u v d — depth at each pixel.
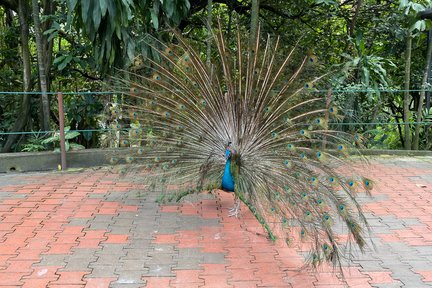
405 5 8.24
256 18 7.97
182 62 5.01
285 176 4.29
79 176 7.11
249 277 3.89
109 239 4.65
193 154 5.17
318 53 9.91
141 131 5.34
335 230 4.88
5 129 8.55
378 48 10.19
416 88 10.03
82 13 6.64
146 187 5.82
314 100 4.32
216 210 5.62
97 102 8.45
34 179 6.90
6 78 9.20
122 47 7.39
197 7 9.69
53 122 9.36
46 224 5.03
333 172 4.01
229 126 4.82
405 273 4.00
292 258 4.27
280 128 4.52
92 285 3.71
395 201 6.11
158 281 3.80
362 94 8.88
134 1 7.17
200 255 4.32
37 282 3.73
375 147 9.40
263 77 4.65
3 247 4.40
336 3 8.87
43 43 8.23
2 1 8.25
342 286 3.75
